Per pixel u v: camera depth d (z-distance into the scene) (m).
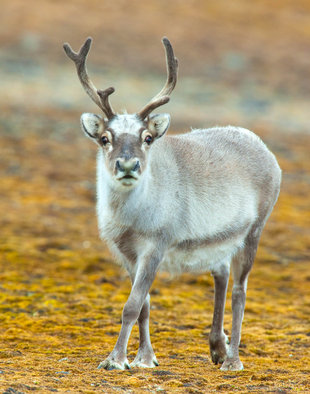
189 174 19.75
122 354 18.20
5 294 27.44
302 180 57.50
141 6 130.38
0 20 112.62
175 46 113.44
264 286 32.06
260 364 20.12
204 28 123.19
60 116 73.12
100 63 102.44
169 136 20.61
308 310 27.86
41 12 119.06
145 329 19.44
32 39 107.00
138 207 18.55
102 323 24.25
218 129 22.27
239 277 20.75
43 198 47.28
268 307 28.06
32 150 59.81
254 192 21.20
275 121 82.25
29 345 21.12
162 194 18.84
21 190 48.78
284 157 64.56
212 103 89.25
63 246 36.59
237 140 21.83
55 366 18.20
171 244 19.33
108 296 28.45
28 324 23.56
